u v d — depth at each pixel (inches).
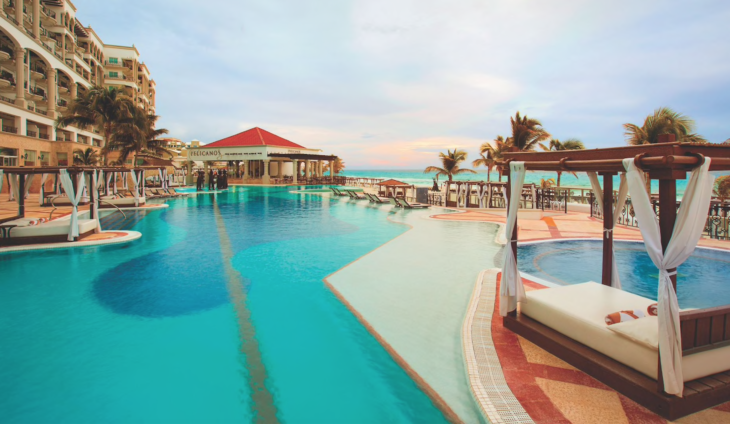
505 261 174.2
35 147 1152.2
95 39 2004.2
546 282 259.0
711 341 118.9
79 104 1131.3
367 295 236.4
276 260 331.9
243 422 116.8
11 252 358.3
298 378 142.3
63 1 1600.6
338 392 132.9
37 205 727.1
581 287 175.5
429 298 230.8
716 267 317.4
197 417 119.2
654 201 430.6
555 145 1064.2
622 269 306.8
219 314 206.5
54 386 136.4
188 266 311.3
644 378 116.6
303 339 175.8
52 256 346.3
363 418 118.0
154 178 1644.9
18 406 124.3
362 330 184.9
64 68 1513.3
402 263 319.6
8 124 1141.1
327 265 314.3
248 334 181.0
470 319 187.8
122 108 1134.4
